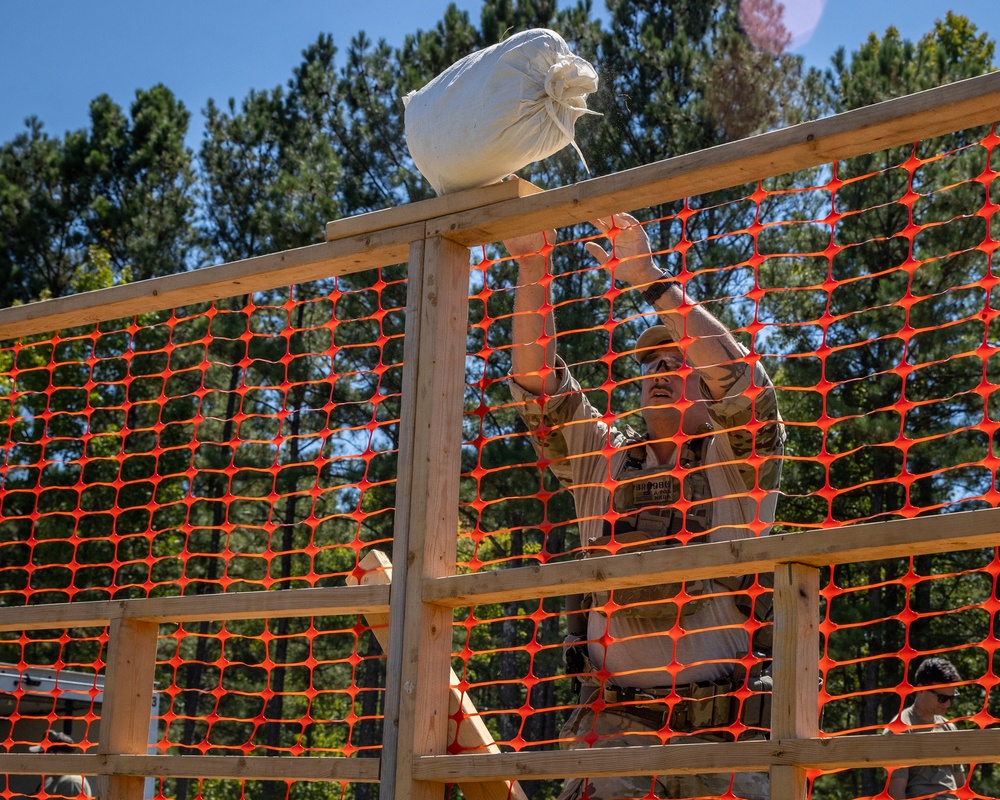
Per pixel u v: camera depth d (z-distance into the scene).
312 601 2.66
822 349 2.32
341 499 26.31
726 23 21.48
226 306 23.80
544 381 2.90
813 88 21.66
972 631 19.42
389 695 2.49
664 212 19.00
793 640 2.08
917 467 18.89
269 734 26.73
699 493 2.95
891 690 2.17
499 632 24.03
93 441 21.56
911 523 1.96
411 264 2.72
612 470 3.13
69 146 35.16
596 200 2.48
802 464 19.52
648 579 2.26
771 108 20.42
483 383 2.67
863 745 1.93
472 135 2.62
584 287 18.53
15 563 21.09
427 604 2.51
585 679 3.00
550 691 22.95
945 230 18.12
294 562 26.56
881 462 19.08
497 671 23.67
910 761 1.89
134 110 37.00
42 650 19.88
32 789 7.00
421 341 2.66
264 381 24.61
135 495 22.23
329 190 25.14
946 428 18.52
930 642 19.09
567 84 2.63
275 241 24.30
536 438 3.22
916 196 2.26
